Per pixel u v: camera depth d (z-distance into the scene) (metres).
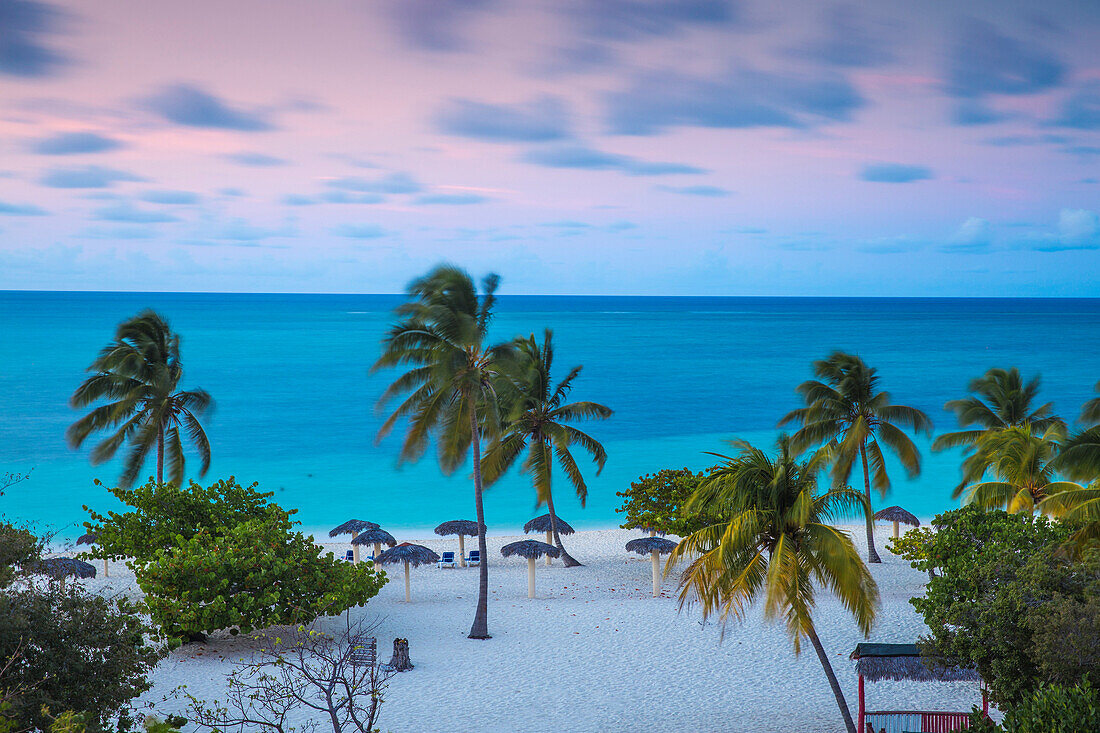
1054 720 13.07
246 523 27.42
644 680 23.00
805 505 18.62
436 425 28.16
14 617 13.74
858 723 19.47
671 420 86.50
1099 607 14.64
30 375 110.81
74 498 53.56
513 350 27.52
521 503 56.62
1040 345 176.38
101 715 15.06
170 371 40.34
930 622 17.91
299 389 105.75
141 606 20.67
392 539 38.03
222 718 19.81
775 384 113.50
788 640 26.08
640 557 40.72
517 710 20.92
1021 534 19.47
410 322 27.11
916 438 80.69
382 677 23.22
